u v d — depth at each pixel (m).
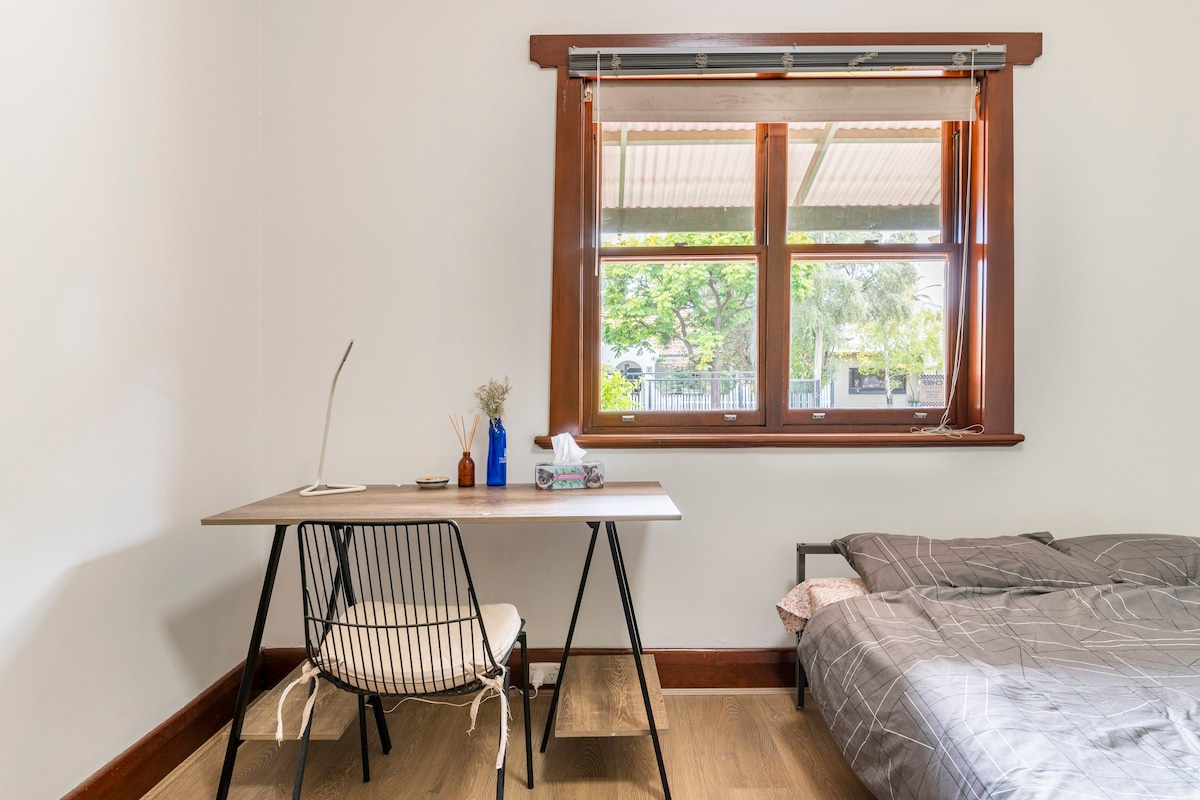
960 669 1.45
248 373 2.36
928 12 2.42
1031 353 2.43
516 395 2.46
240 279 2.31
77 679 1.58
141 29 1.80
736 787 1.80
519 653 2.43
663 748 2.01
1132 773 1.04
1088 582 1.92
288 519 1.67
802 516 2.44
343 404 2.44
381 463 2.45
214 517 1.68
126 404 1.75
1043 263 2.43
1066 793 0.99
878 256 2.53
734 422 2.53
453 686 1.49
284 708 1.89
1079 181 2.42
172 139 1.94
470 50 2.45
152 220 1.85
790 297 2.54
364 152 2.44
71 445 1.56
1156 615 1.75
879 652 1.59
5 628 1.39
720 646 2.45
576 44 2.42
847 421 2.53
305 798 1.76
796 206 2.53
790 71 2.39
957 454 2.43
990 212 2.41
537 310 2.46
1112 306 2.43
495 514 1.71
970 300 2.51
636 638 1.78
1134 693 1.34
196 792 1.78
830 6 2.43
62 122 1.53
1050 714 1.25
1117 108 2.42
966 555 2.00
